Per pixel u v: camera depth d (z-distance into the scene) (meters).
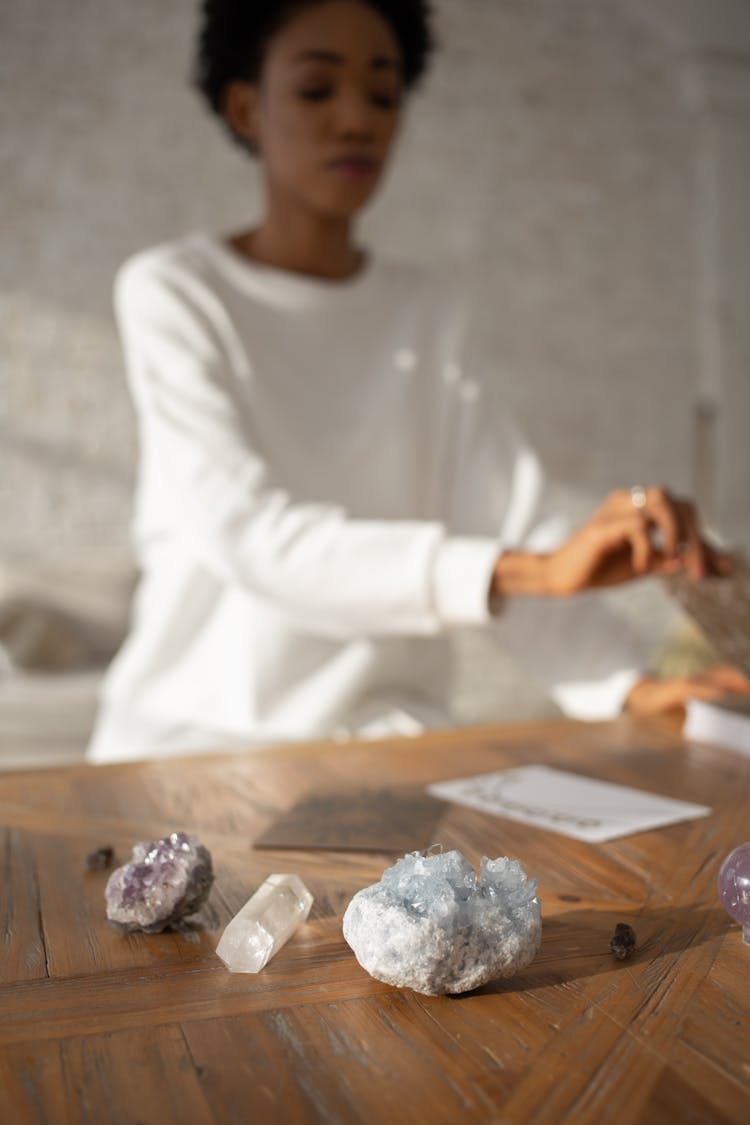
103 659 3.77
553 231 4.75
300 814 0.70
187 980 0.45
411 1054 0.39
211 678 1.21
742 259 4.96
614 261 4.85
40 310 4.03
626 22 4.79
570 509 4.86
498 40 4.62
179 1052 0.39
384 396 1.31
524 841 0.64
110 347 4.11
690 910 0.53
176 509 1.11
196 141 4.17
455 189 4.60
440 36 4.52
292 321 1.26
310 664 1.20
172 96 4.13
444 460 1.36
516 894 0.45
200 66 1.32
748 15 4.69
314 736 1.19
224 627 1.21
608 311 4.86
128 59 4.08
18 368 4.01
